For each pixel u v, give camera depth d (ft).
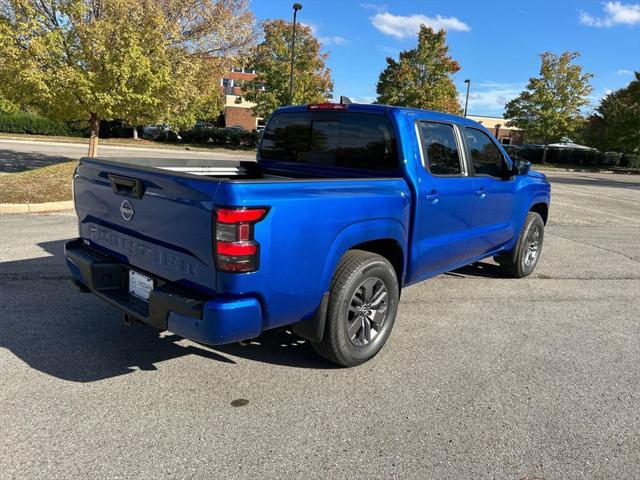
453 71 113.91
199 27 51.11
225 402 10.71
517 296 19.34
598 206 50.14
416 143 13.71
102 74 38.55
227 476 8.41
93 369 11.82
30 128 113.29
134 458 8.75
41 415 9.87
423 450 9.37
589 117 136.05
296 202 9.97
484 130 17.08
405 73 109.50
